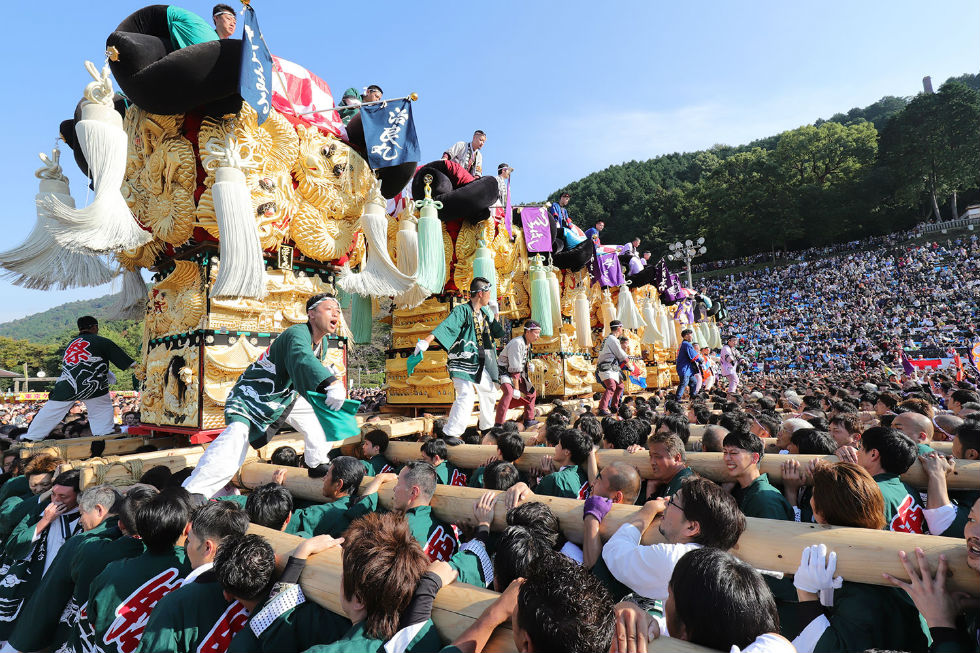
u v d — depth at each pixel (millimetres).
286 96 6133
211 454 3914
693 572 1846
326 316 4113
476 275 8984
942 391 10797
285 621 2533
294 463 5352
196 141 5633
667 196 95750
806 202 77062
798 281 63438
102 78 4371
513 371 8133
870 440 3750
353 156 6684
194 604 2625
